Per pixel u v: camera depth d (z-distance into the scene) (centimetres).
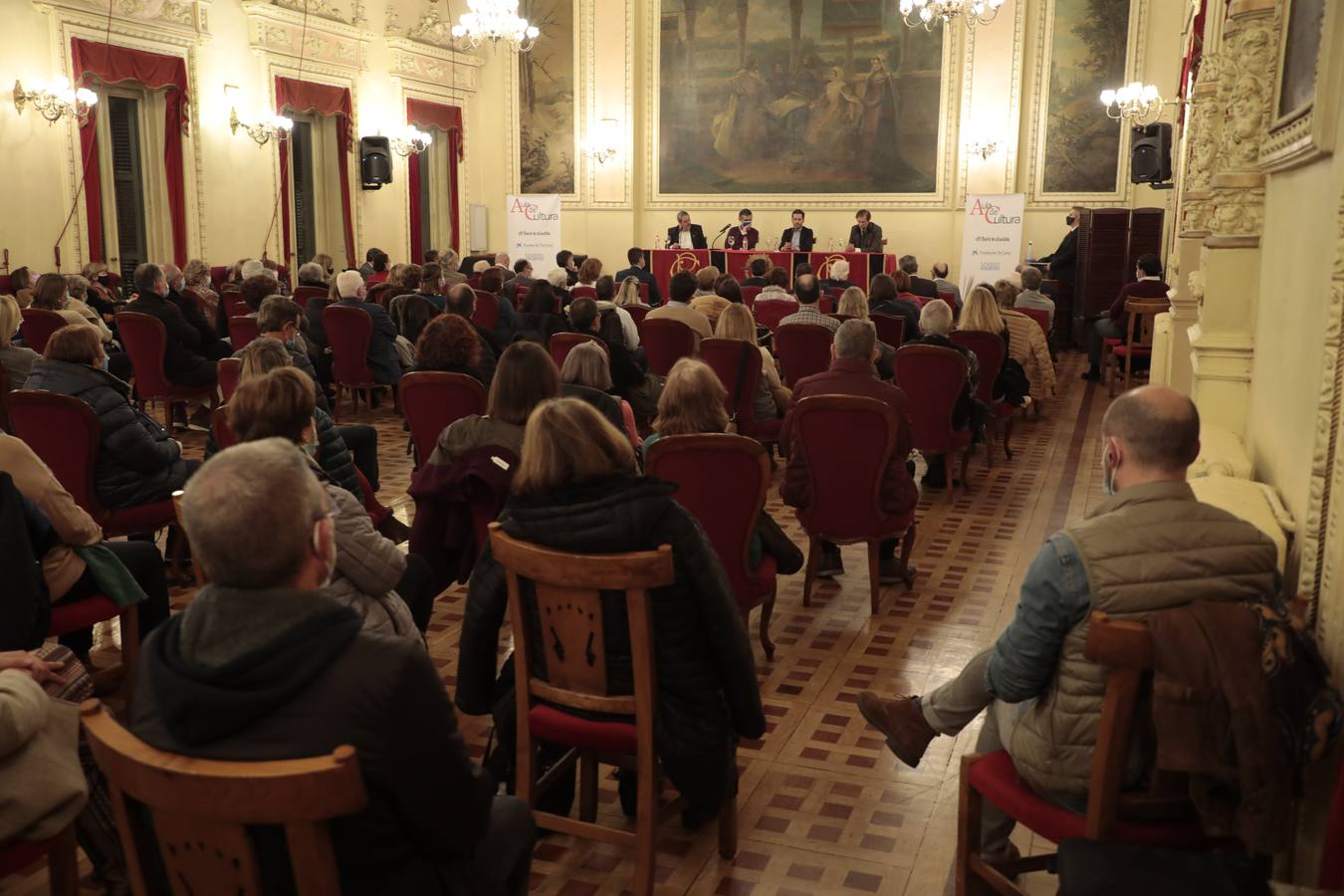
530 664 262
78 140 1143
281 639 152
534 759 267
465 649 271
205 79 1282
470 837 170
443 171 1708
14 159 1084
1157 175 1195
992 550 558
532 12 1698
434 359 494
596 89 1683
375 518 446
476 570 268
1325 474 240
